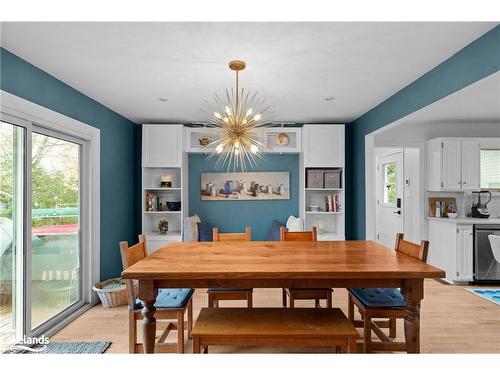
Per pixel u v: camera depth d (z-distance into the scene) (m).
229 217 5.00
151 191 4.84
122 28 1.98
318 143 4.51
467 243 4.09
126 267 2.09
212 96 3.41
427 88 2.74
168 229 4.86
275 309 2.15
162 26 1.96
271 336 1.80
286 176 5.00
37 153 2.75
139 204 4.76
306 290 2.63
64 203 3.14
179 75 2.79
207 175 4.98
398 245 2.47
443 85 2.52
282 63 2.53
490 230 4.06
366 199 4.17
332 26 1.97
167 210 4.75
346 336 1.79
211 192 4.98
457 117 4.32
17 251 2.49
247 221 5.01
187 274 1.80
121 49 2.28
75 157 3.32
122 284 3.64
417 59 2.47
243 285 1.87
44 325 2.75
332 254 2.29
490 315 3.08
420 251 2.10
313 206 4.79
